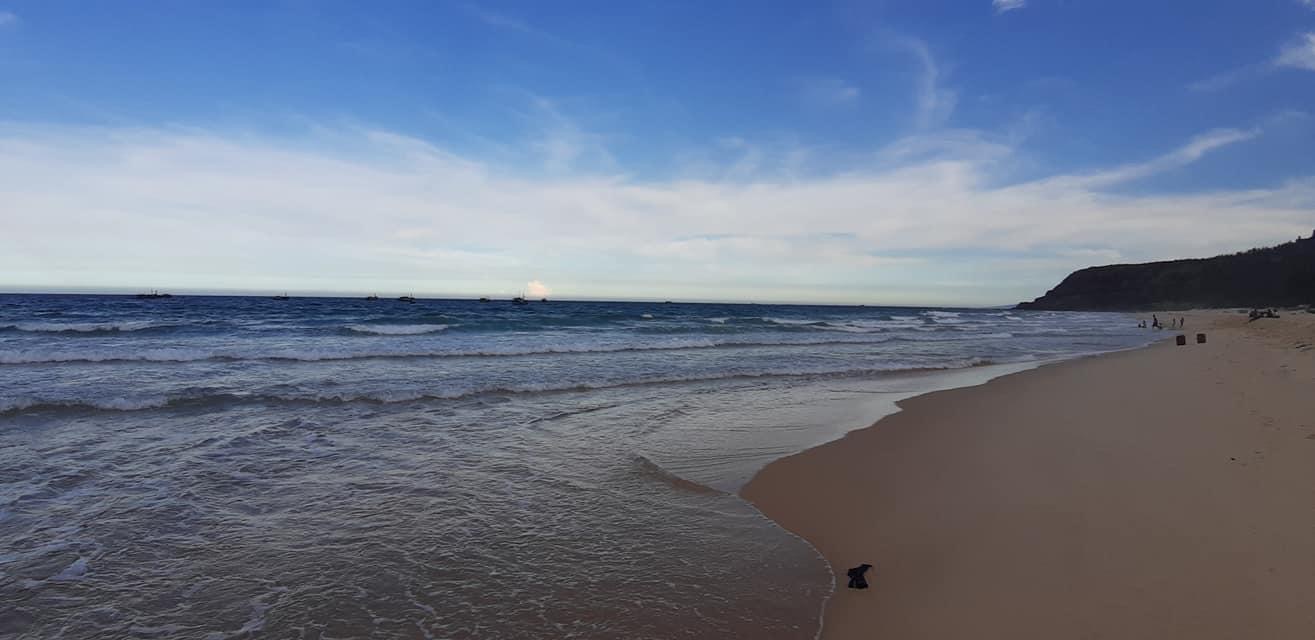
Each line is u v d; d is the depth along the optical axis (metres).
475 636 3.57
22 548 4.57
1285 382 11.48
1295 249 102.44
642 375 14.38
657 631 3.64
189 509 5.42
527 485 6.31
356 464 6.90
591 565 4.51
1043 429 8.77
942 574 4.29
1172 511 5.06
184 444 7.46
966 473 6.69
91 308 42.03
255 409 9.53
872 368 17.02
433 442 7.92
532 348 19.44
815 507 5.79
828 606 3.93
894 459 7.40
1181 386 12.60
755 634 3.61
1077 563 4.26
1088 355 22.67
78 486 5.92
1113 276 143.50
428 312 44.97
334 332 24.11
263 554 4.59
